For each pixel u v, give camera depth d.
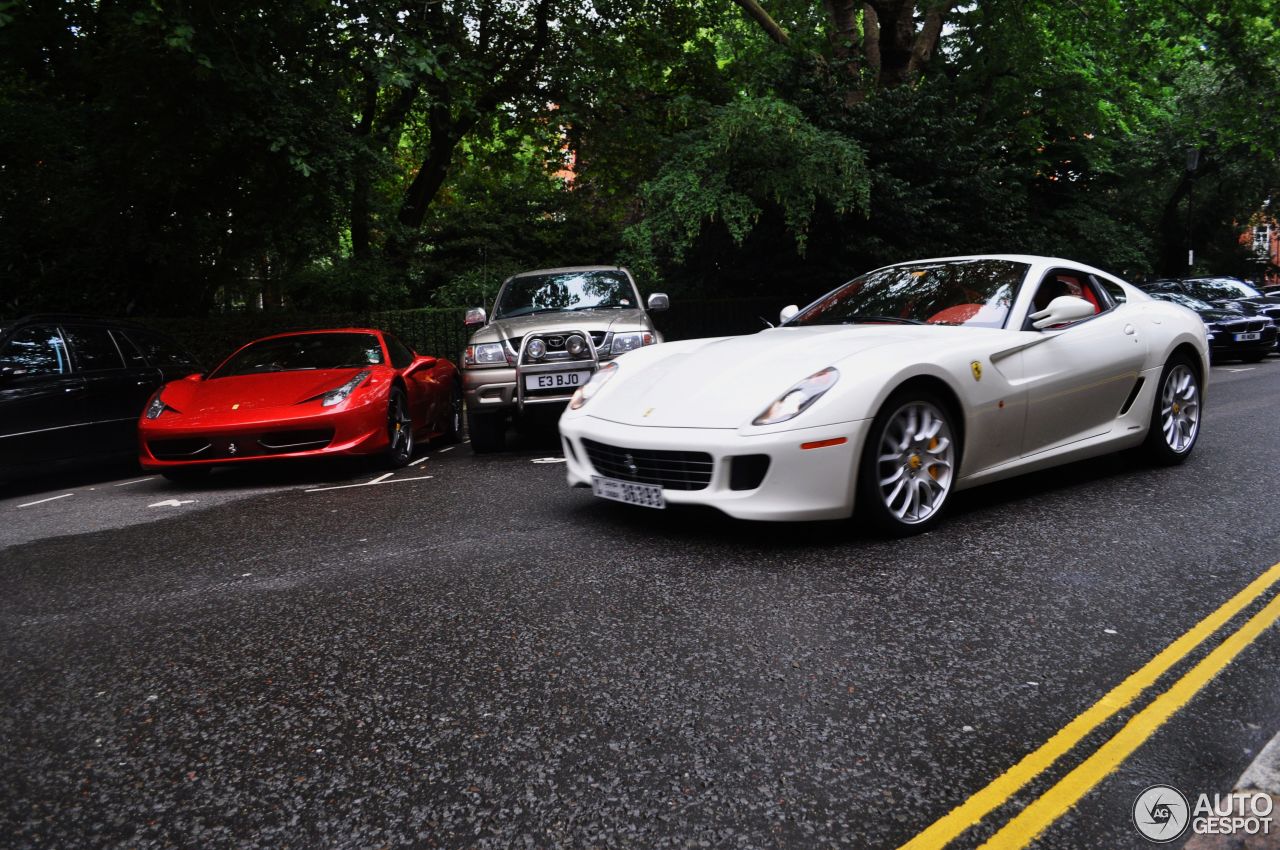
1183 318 5.77
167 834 1.99
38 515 6.07
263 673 2.87
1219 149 29.06
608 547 4.21
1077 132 22.36
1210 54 21.83
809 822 1.94
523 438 8.81
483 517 5.04
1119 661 2.74
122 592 3.89
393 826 1.98
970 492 5.16
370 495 5.95
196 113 10.09
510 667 2.83
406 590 3.69
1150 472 5.55
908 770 2.14
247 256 12.64
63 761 2.34
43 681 2.89
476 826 1.97
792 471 3.90
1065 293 5.19
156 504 6.16
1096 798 2.00
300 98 10.70
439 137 18.70
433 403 8.36
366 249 16.80
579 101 17.45
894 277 5.54
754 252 16.72
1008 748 2.24
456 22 15.62
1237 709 2.41
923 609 3.23
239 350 7.93
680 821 1.96
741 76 20.17
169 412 6.77
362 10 10.98
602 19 18.00
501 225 20.77
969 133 17.95
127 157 10.70
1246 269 37.03
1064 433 4.98
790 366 4.27
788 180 13.48
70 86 11.63
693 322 18.05
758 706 2.49
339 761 2.28
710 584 3.59
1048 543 4.04
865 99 15.94
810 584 3.54
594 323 7.66
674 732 2.36
